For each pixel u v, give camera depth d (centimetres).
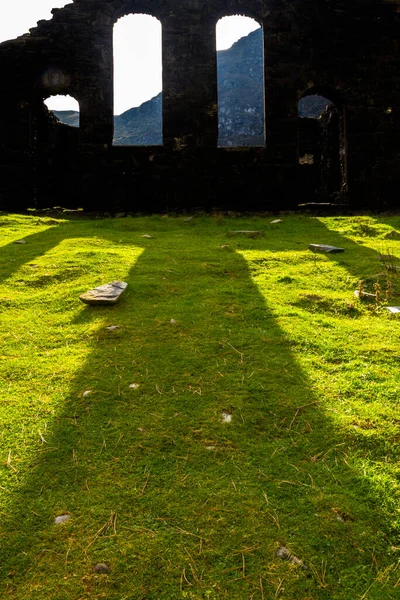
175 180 1330
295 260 675
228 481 232
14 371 345
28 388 320
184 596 176
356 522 208
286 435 267
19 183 1336
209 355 364
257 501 219
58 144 1565
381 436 264
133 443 260
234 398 303
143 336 402
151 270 608
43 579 183
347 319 458
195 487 228
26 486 228
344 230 970
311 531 204
